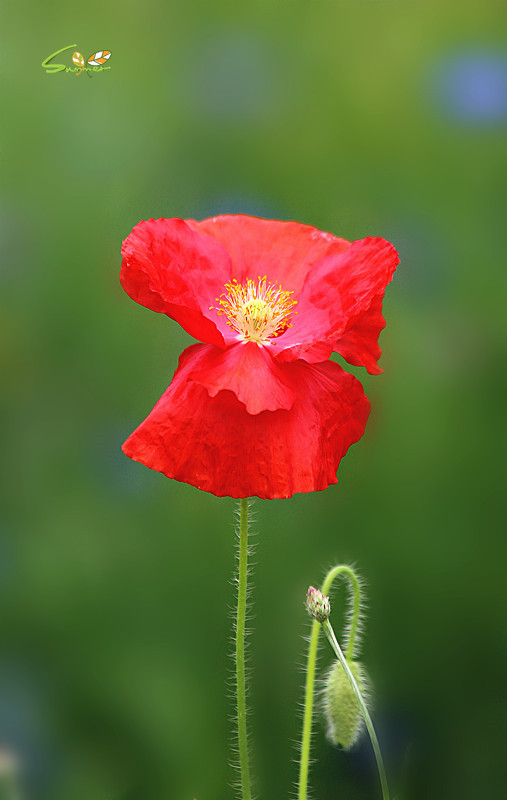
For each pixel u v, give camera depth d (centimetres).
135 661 77
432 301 82
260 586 79
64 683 77
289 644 79
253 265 69
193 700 77
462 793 77
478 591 78
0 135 83
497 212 83
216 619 79
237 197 83
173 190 83
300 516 80
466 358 81
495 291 82
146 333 82
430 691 78
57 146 83
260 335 68
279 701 78
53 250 82
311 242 70
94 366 81
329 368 67
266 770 77
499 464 80
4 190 83
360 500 80
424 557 79
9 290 82
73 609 78
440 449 80
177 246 68
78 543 79
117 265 82
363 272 68
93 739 76
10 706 76
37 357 81
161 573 79
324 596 66
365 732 77
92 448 81
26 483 80
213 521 80
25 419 81
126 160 83
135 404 81
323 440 66
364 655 78
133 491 80
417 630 78
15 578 78
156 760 76
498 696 78
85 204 83
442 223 83
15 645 77
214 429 65
